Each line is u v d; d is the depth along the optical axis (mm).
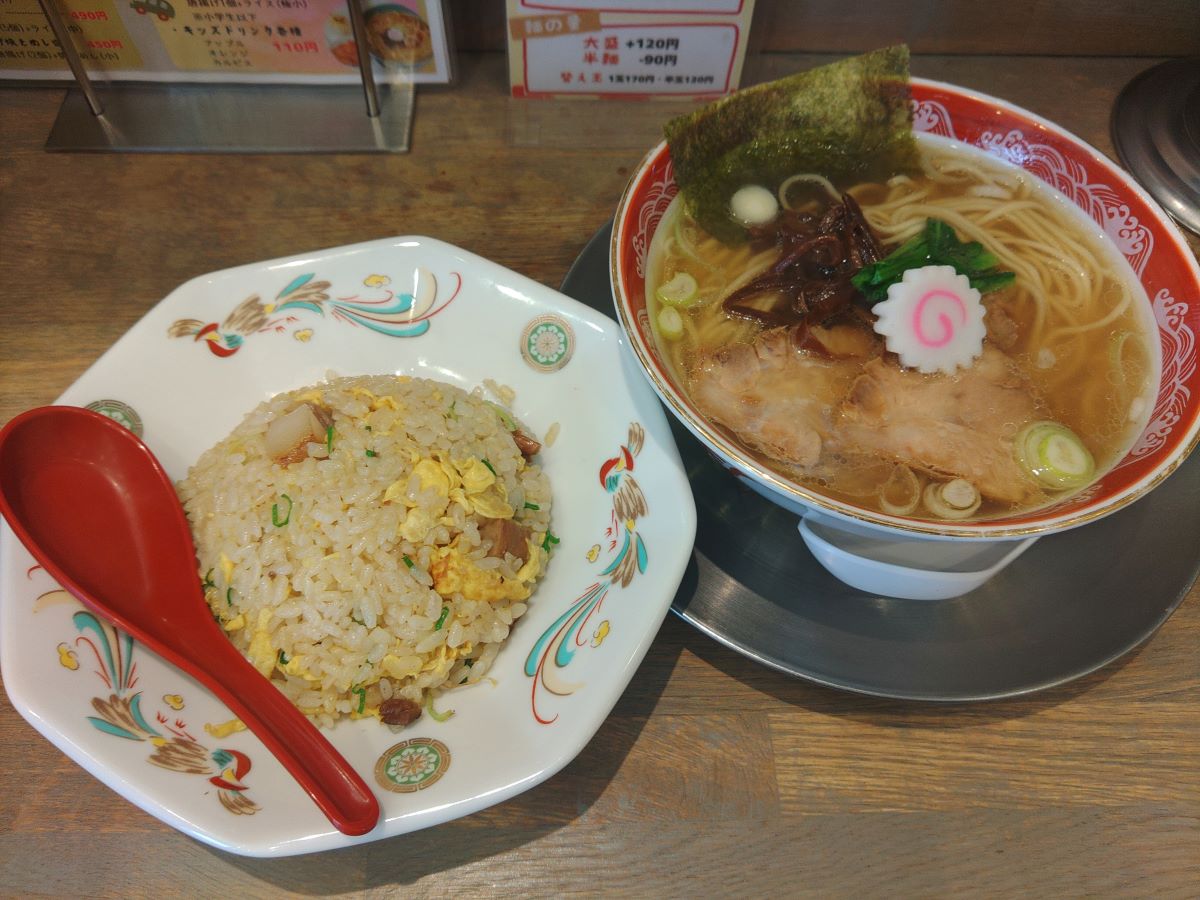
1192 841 255
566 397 302
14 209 367
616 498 279
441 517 266
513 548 269
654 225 308
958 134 339
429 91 403
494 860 250
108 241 361
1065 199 329
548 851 251
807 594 275
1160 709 276
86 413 268
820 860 252
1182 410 263
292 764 222
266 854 212
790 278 310
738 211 331
